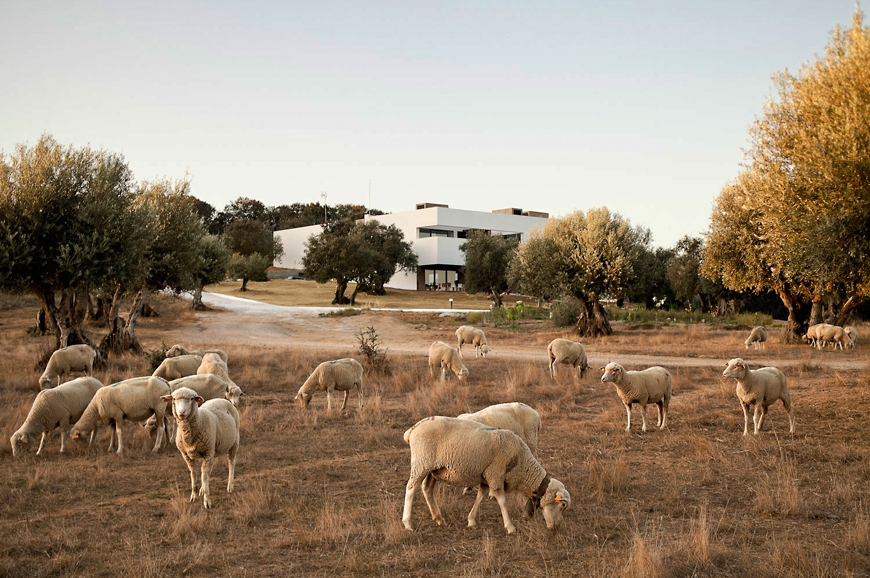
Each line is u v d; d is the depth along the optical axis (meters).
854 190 13.54
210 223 141.75
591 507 8.04
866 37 14.39
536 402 16.08
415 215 93.00
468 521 7.44
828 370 20.02
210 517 7.76
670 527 7.30
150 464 10.67
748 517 7.57
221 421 8.80
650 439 11.91
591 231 35.16
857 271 14.35
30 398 16.59
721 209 29.05
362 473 9.90
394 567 6.29
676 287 56.78
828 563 6.07
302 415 14.72
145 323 44.62
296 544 6.92
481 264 65.00
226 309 55.88
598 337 34.41
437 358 19.92
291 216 150.62
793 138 16.16
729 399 15.55
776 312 58.25
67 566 6.35
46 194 21.12
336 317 48.75
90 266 21.67
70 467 10.45
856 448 10.49
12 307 48.25
